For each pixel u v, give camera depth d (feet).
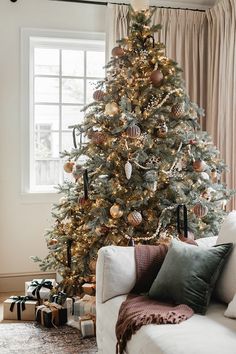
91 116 11.51
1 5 14.10
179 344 6.37
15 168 14.42
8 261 14.46
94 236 11.00
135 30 11.62
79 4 14.60
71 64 15.07
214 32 14.56
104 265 8.79
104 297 8.75
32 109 14.71
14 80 14.28
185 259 8.20
